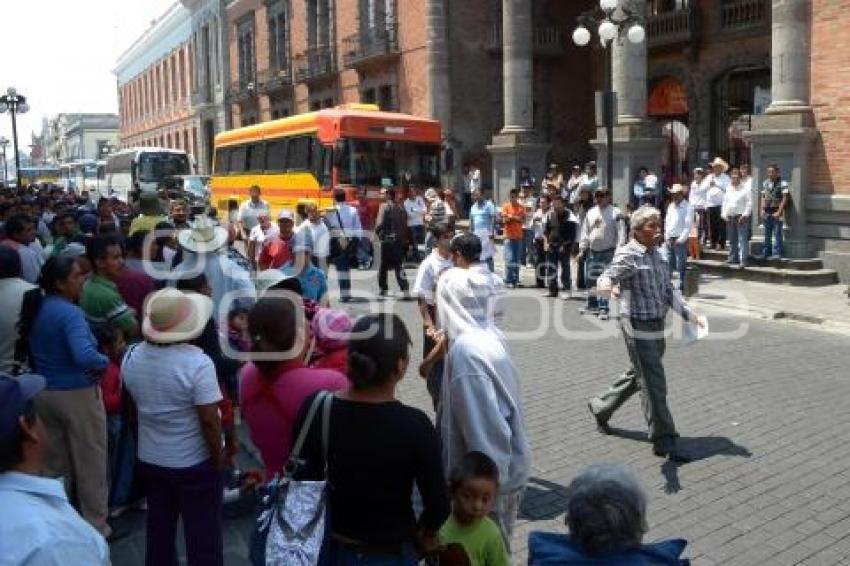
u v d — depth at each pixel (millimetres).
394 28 33062
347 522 3199
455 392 4215
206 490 4453
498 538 3660
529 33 26719
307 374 3785
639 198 19969
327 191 21969
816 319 13289
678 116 28391
